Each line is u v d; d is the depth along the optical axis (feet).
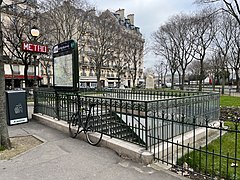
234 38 100.22
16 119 26.84
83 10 84.17
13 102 26.61
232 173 13.10
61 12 77.77
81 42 116.78
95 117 19.62
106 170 13.00
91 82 165.17
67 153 15.97
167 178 11.95
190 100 22.27
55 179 11.93
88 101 20.13
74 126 21.25
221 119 30.32
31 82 123.34
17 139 20.08
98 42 111.55
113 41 114.73
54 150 16.69
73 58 21.24
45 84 135.54
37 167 13.51
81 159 14.76
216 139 21.21
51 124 25.14
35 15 70.95
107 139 17.22
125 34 127.24
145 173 12.57
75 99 22.15
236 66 106.52
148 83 124.06
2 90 16.97
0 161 14.51
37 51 30.42
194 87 156.56
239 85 120.06
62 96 24.66
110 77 185.37
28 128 24.76
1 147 16.79
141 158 14.02
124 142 16.35
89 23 99.76
